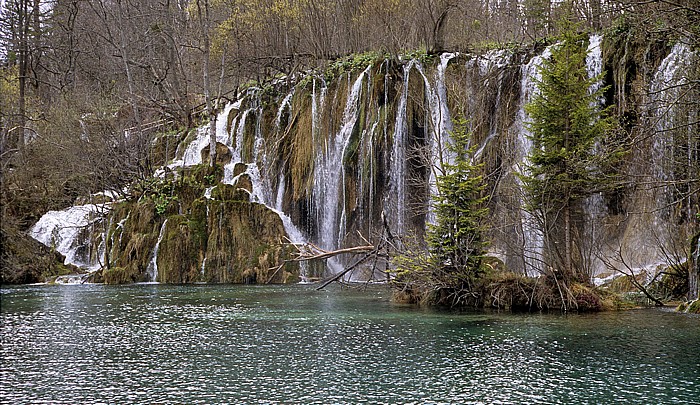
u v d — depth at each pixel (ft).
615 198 93.91
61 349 48.44
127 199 120.47
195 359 44.62
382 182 119.14
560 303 67.05
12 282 108.78
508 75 113.91
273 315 65.57
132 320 62.85
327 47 145.28
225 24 146.51
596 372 40.09
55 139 146.30
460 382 37.93
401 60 124.36
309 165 126.00
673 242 78.38
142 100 164.96
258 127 137.49
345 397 35.06
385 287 95.91
